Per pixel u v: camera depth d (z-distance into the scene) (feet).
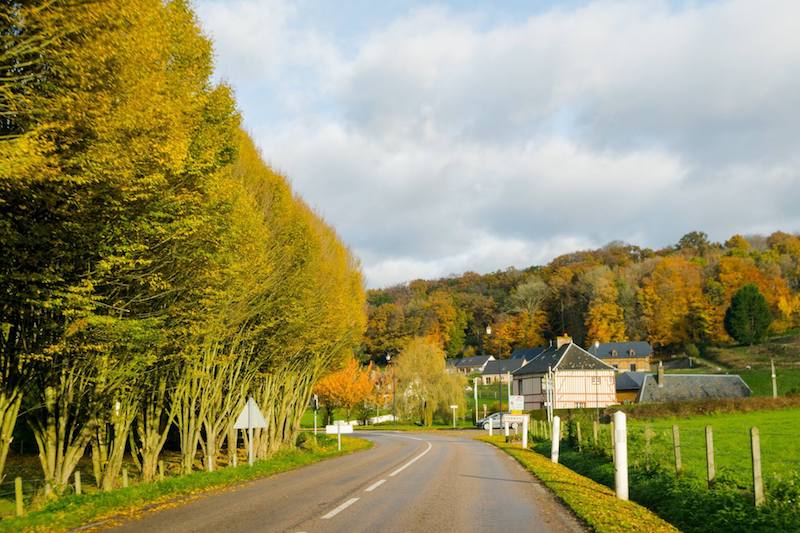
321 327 103.19
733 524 34.01
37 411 56.24
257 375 96.17
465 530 31.01
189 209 49.88
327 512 36.88
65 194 37.37
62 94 35.50
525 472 66.03
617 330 410.52
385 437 179.22
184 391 76.28
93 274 44.55
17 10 33.09
